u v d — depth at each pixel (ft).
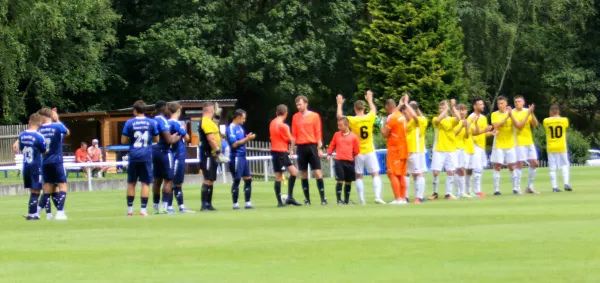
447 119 181.78
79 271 82.28
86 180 287.69
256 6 479.00
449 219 122.11
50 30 386.52
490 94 515.91
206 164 160.35
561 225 109.60
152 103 454.40
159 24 441.27
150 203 196.44
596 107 531.50
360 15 480.23
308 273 78.28
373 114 170.81
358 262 83.87
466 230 106.42
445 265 80.64
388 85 429.38
